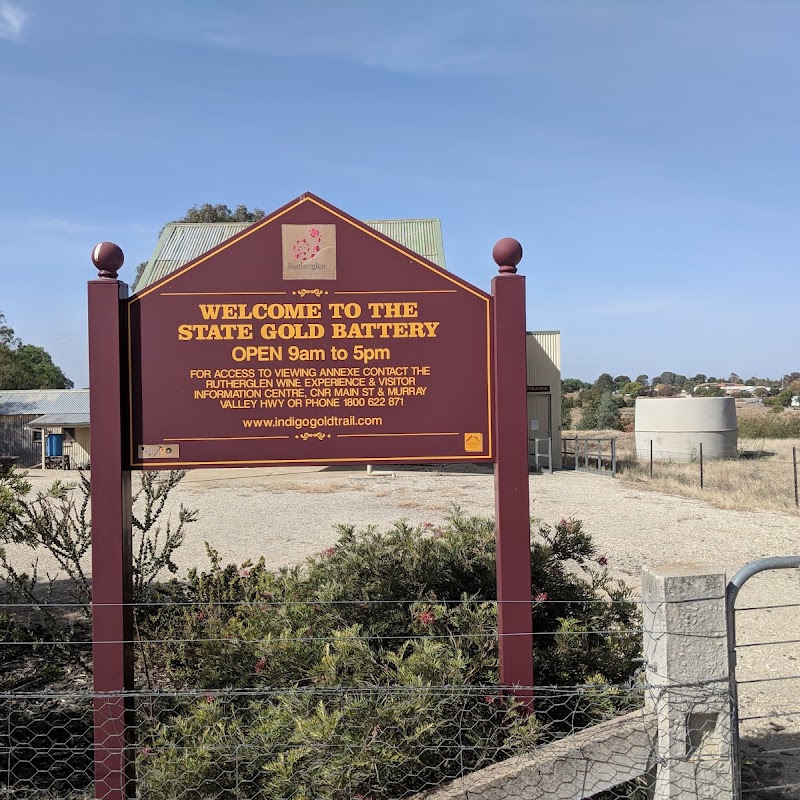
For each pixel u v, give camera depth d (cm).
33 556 896
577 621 378
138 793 305
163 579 760
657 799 277
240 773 291
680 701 268
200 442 340
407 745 279
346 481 1738
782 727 418
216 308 342
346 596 398
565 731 338
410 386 350
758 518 1172
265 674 342
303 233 346
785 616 630
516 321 349
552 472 2028
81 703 432
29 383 5666
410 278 350
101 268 331
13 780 361
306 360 346
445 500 1393
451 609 382
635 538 1000
